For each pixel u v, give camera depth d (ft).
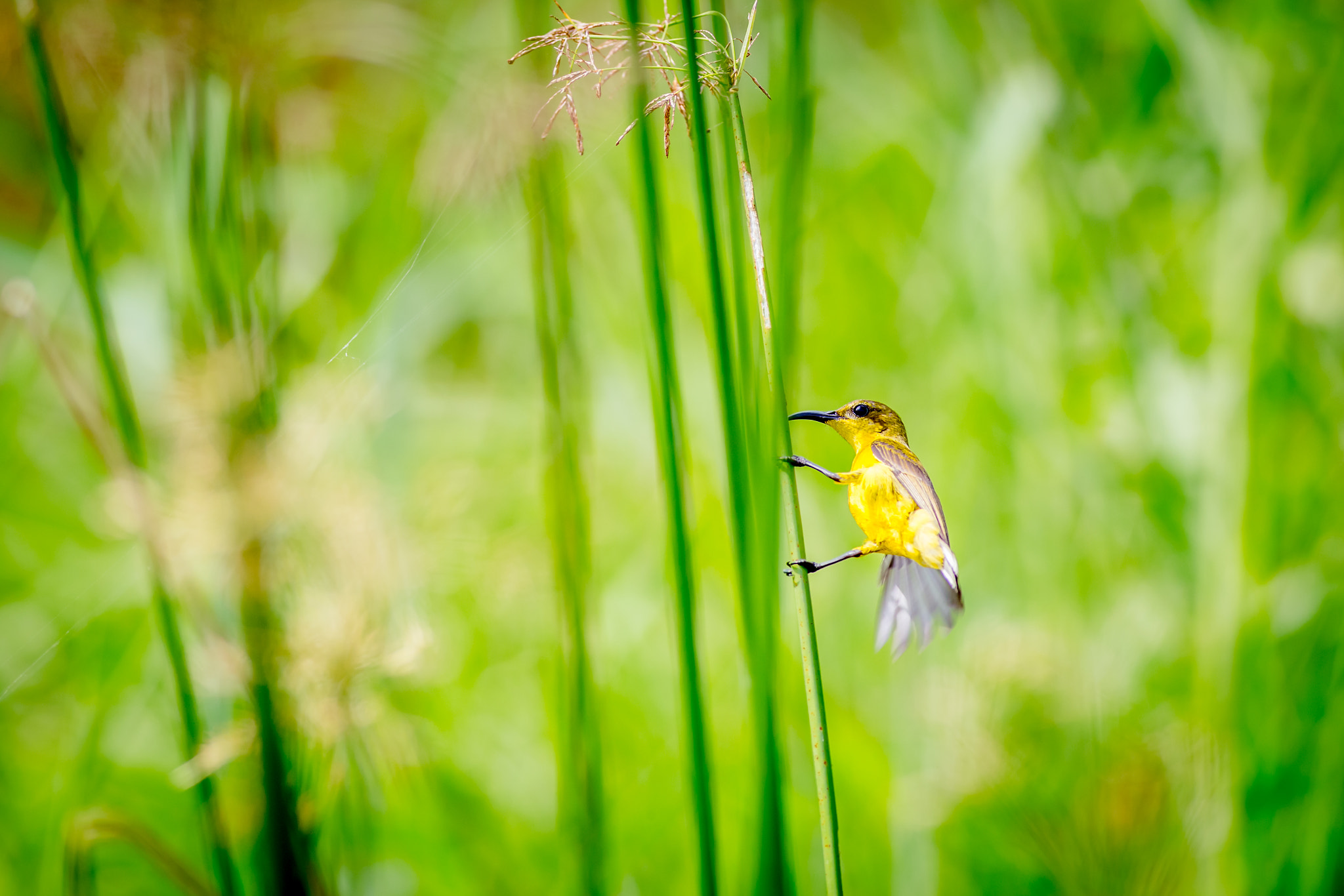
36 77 16.70
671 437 16.61
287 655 16.66
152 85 16.76
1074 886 16.94
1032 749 17.02
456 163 16.75
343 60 17.44
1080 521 17.46
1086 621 17.30
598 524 17.60
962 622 17.33
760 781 16.62
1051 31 19.60
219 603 16.72
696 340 17.65
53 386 17.56
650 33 16.52
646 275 16.60
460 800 17.13
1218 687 17.12
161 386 16.71
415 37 17.11
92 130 17.12
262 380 16.70
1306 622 17.22
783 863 16.62
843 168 21.20
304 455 16.67
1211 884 16.94
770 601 16.61
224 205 16.75
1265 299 17.30
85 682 17.28
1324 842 17.01
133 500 16.67
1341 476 17.35
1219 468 17.30
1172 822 16.96
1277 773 17.08
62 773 17.16
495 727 17.28
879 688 17.29
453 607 17.28
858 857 17.11
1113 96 20.76
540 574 16.85
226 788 16.92
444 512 16.76
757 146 17.29
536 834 17.15
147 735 17.24
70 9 16.72
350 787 16.83
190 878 16.79
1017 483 17.52
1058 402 17.56
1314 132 17.39
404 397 17.39
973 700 17.03
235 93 16.76
